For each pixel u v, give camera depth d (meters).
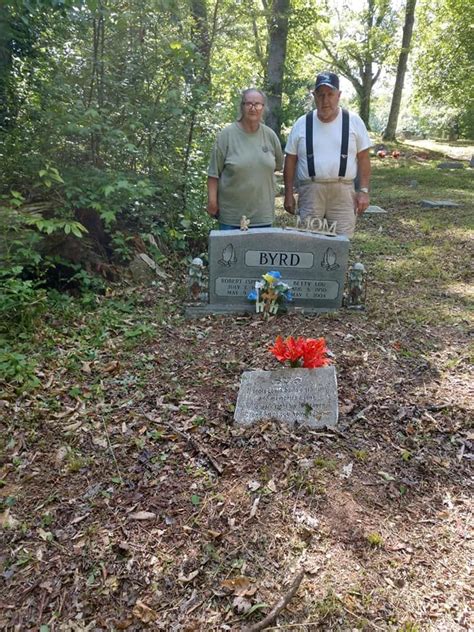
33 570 2.12
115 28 5.67
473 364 3.68
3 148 4.91
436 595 1.97
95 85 5.70
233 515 2.36
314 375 3.14
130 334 4.11
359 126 4.53
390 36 24.58
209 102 6.46
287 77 17.70
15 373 3.39
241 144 4.63
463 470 2.64
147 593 2.02
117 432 2.96
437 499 2.46
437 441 2.86
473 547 2.18
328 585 2.02
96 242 5.47
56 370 3.57
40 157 5.00
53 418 3.08
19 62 5.26
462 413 3.09
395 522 2.32
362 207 4.78
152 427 3.00
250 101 4.41
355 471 2.61
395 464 2.68
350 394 3.28
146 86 6.00
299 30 17.91
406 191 11.67
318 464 2.64
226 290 4.67
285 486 2.51
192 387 3.41
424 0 22.08
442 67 19.83
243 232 4.55
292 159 4.75
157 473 2.64
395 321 4.46
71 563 2.15
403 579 2.04
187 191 6.60
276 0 13.70
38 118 5.16
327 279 4.66
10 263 4.26
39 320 4.10
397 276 5.73
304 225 4.69
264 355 3.78
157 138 6.05
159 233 6.05
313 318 4.50
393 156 18.81
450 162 16.64
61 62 5.52
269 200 4.86
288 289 4.52
